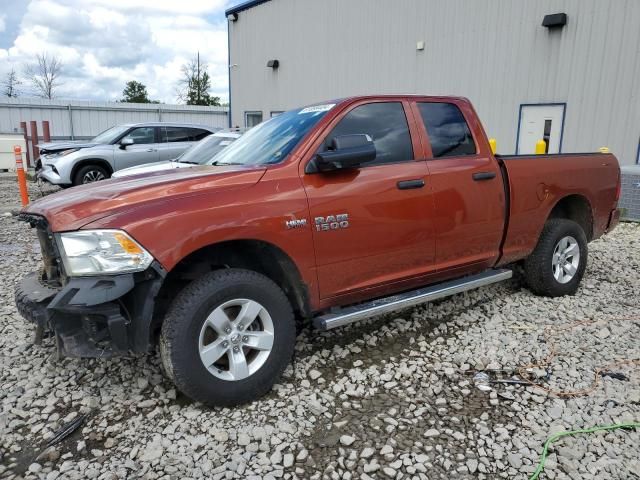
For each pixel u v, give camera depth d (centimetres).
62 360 373
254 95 2117
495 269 459
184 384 289
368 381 343
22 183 1051
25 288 314
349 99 372
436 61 1342
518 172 443
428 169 386
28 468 262
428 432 285
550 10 1086
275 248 318
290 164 333
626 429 286
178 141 1288
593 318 441
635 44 967
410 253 379
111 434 289
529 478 250
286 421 298
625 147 1004
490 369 355
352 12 1580
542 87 1123
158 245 278
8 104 2578
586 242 511
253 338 313
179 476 254
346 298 358
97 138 1298
